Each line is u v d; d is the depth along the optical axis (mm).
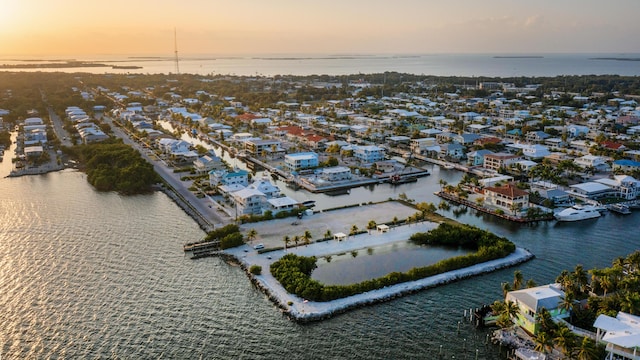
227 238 148875
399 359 98188
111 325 109438
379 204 191875
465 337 105000
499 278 130500
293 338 105188
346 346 102438
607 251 149125
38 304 117438
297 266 132125
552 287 113250
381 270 135250
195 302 119312
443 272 131500
